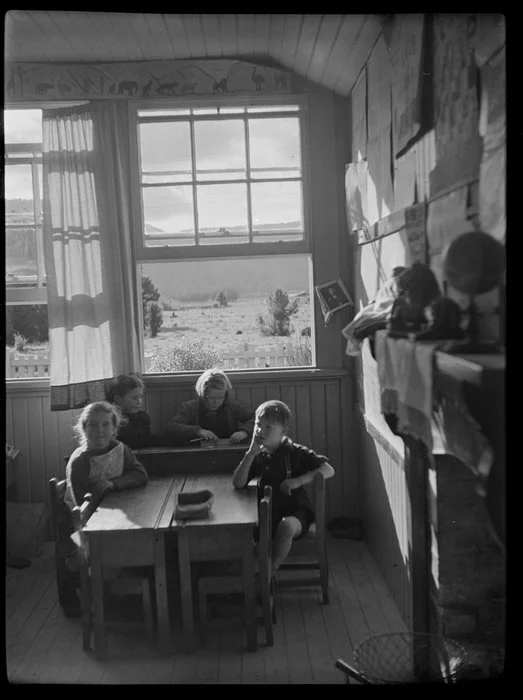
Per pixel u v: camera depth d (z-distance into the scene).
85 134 4.84
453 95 2.52
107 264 4.91
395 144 3.29
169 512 3.45
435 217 2.68
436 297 2.62
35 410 4.89
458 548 2.79
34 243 4.97
